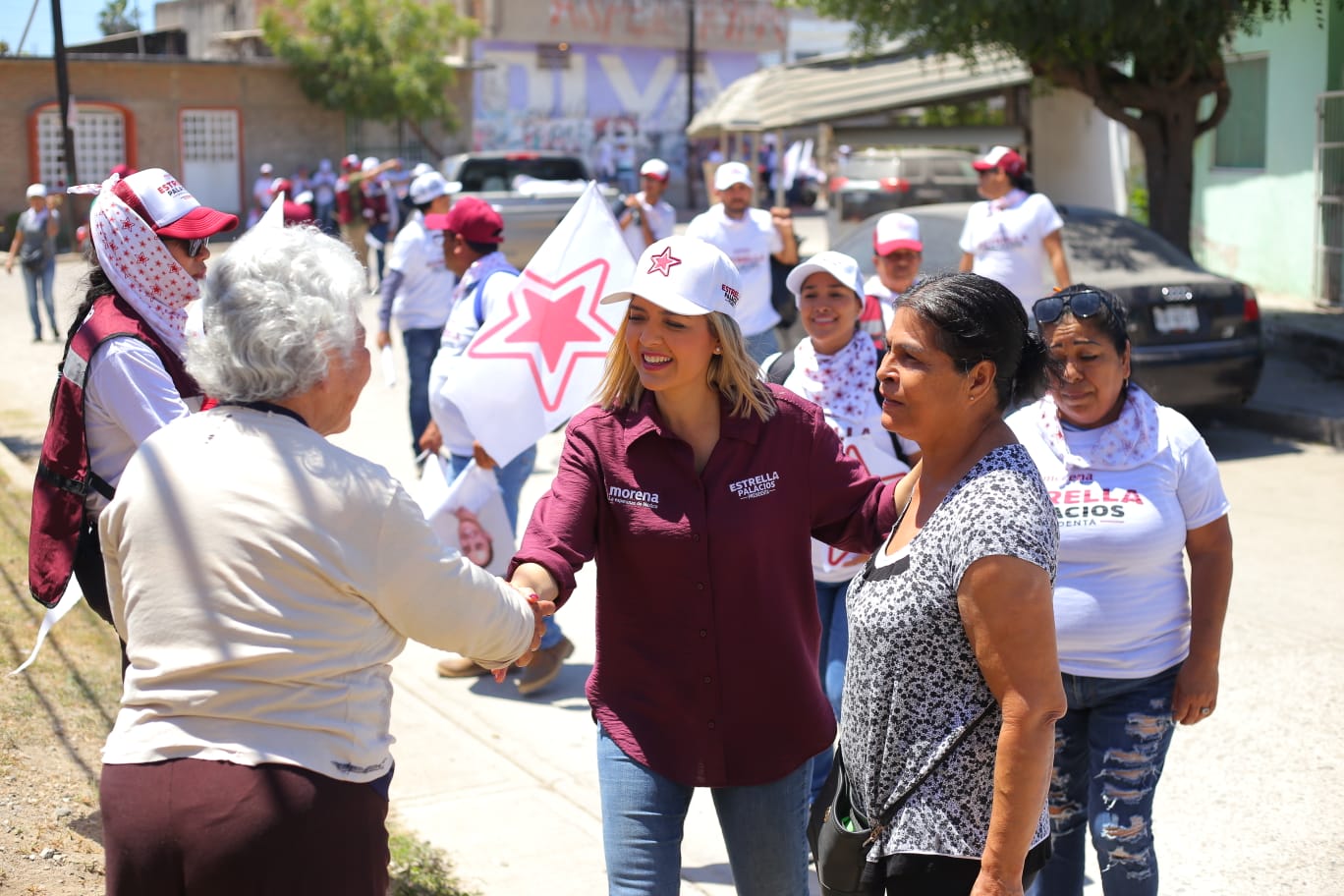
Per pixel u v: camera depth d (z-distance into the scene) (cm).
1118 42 1240
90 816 416
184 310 365
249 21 3912
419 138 3672
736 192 796
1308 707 555
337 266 257
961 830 261
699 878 440
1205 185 1705
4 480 909
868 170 2006
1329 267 1491
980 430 268
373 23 3419
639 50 4103
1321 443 1047
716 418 316
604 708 315
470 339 634
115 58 3175
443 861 435
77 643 571
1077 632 340
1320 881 427
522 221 2053
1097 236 1038
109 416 353
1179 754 520
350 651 241
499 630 264
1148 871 342
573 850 448
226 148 3403
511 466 624
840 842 275
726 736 309
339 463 244
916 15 1288
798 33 4912
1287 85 1545
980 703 258
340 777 238
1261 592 697
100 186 371
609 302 317
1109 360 341
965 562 250
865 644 270
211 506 236
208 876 228
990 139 1861
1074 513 343
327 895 235
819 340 457
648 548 307
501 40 3888
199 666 232
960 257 1044
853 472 324
